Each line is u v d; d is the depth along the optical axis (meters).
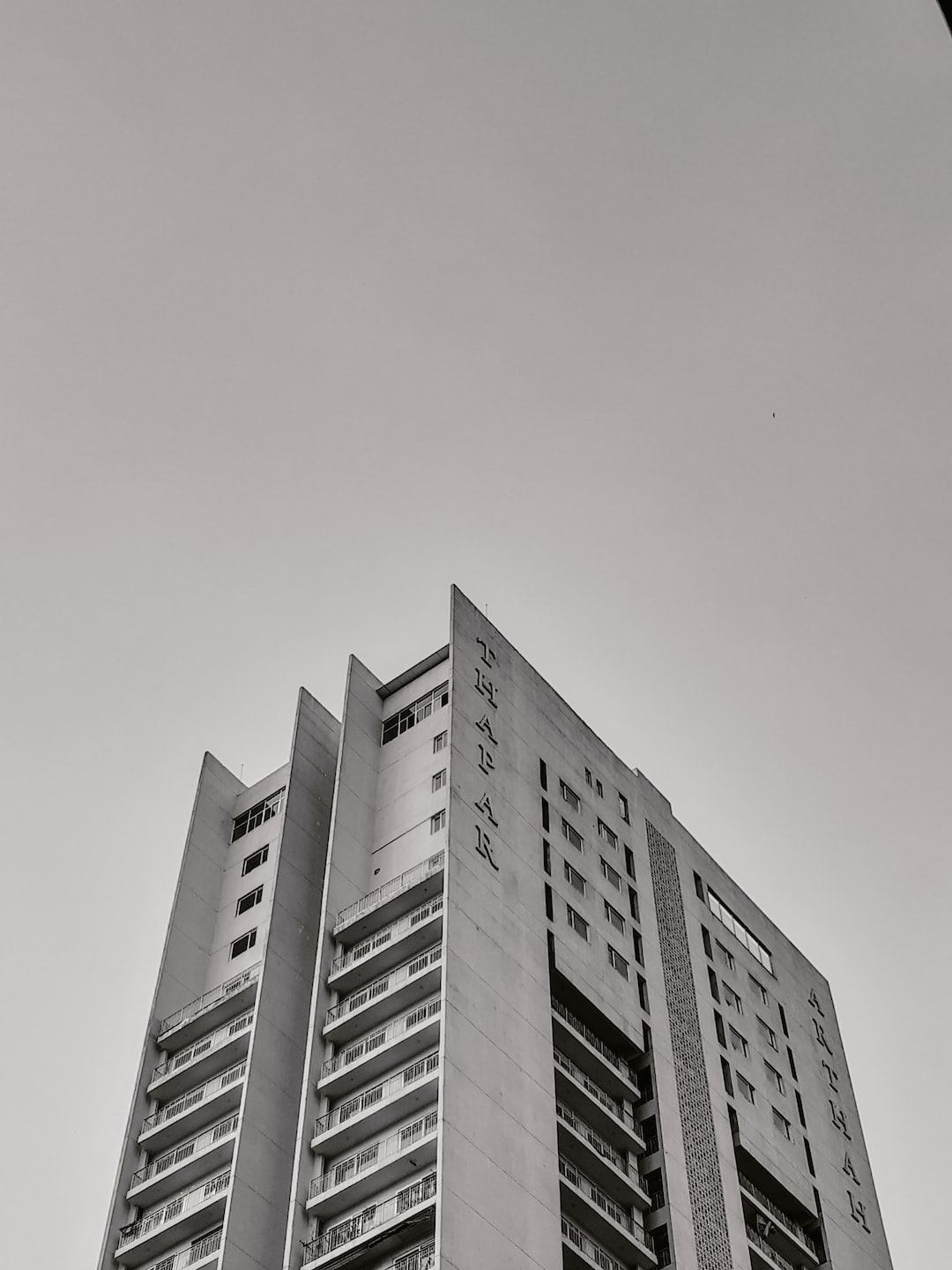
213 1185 63.31
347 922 68.00
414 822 72.00
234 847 83.31
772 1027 86.81
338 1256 55.44
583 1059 68.00
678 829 90.44
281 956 71.25
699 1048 77.06
